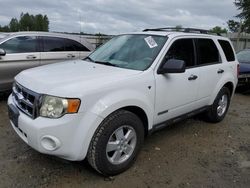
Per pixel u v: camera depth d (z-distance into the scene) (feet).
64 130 10.46
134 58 14.25
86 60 15.72
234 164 13.97
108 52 15.60
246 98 29.68
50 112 10.53
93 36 41.37
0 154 13.61
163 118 14.39
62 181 11.68
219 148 15.75
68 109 10.46
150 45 14.60
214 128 18.86
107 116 11.36
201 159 14.28
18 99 12.12
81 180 11.81
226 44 19.66
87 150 11.11
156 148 15.15
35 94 10.95
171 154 14.58
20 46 23.13
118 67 13.73
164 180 12.18
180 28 17.70
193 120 20.12
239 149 15.79
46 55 24.40
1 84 22.20
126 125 12.09
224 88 19.25
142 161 13.62
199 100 16.89
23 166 12.63
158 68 13.60
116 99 11.47
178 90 14.74
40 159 13.25
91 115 10.86
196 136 17.22
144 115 13.14
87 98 10.75
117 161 12.15
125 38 16.08
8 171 12.19
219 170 13.30
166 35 15.02
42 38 24.41
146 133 13.60
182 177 12.50
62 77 11.89
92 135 11.02
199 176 12.67
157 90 13.42
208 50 17.57
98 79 11.71
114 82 11.73
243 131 18.79
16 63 22.67
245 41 80.23
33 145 10.88
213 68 17.57
